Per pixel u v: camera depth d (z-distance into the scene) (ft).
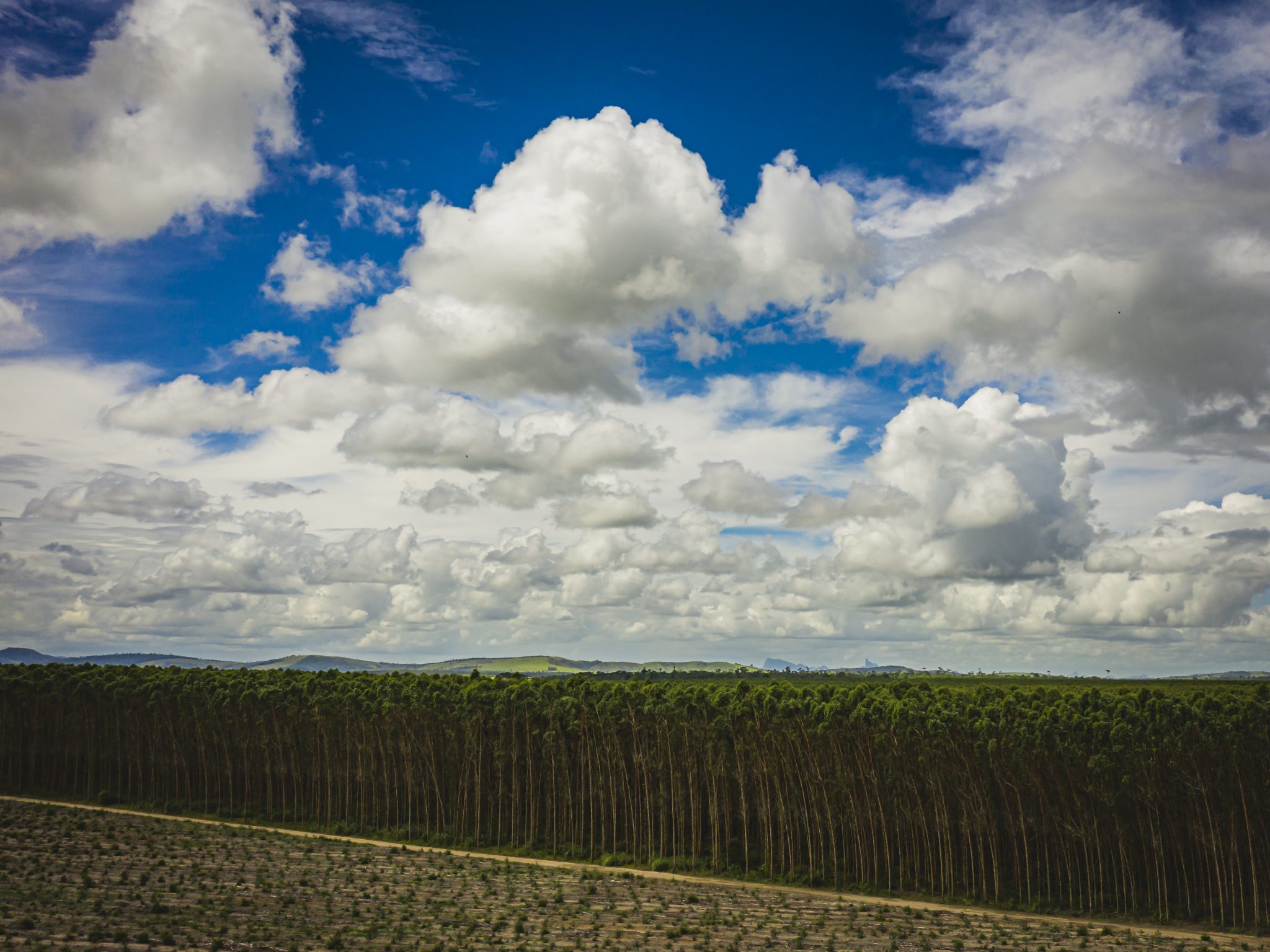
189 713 584.81
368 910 300.61
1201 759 345.51
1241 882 333.62
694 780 451.94
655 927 295.89
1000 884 390.63
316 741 558.15
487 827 517.55
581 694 497.46
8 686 618.85
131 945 235.61
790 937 286.87
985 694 432.66
